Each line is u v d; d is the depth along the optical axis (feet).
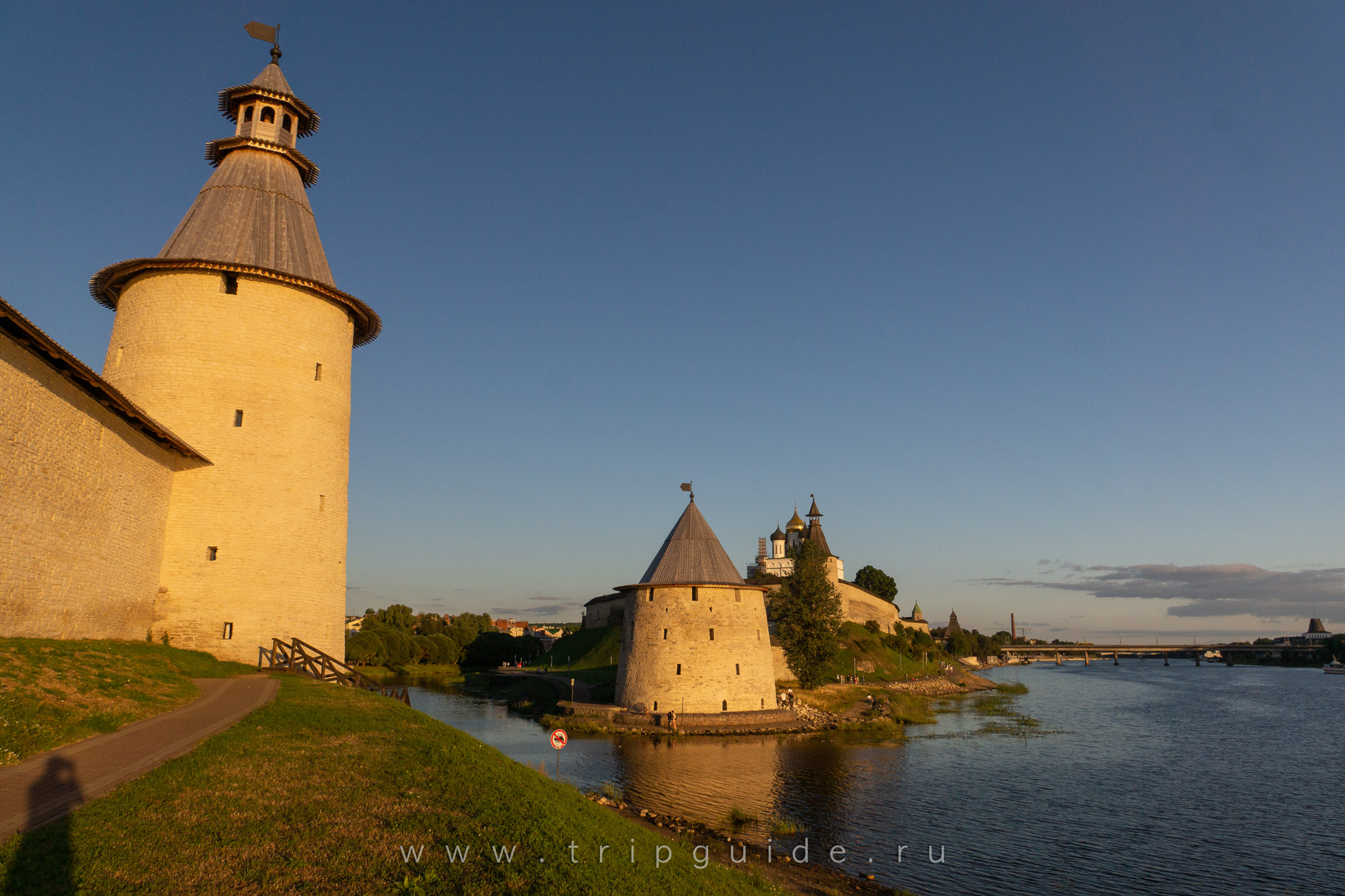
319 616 99.45
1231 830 91.61
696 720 150.10
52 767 39.60
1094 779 117.50
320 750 49.32
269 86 114.11
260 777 42.11
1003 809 96.32
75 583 70.38
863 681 255.50
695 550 167.53
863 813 90.07
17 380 60.75
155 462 86.84
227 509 93.20
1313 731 180.86
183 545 90.79
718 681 158.40
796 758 123.13
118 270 98.84
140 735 48.57
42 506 64.80
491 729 147.54
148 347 95.96
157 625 88.12
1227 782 118.52
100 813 33.55
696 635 159.63
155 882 28.89
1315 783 119.03
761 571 400.47
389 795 42.57
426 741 55.52
